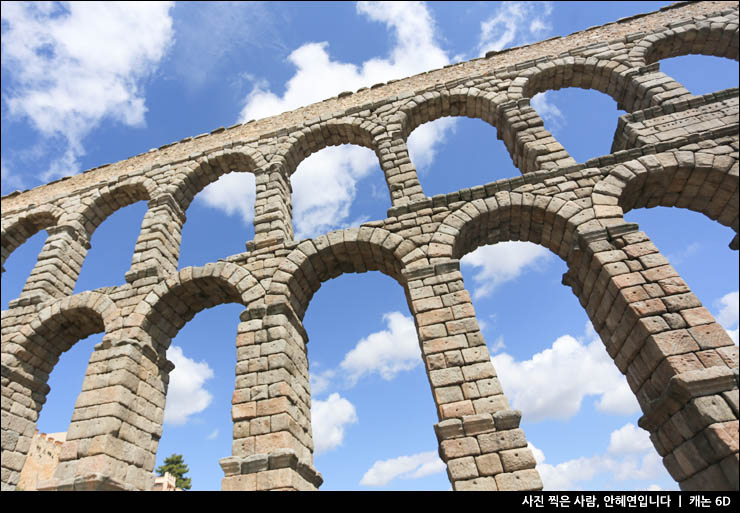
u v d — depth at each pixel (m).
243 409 14.20
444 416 12.61
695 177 16.30
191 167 24.52
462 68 24.86
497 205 16.97
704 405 10.98
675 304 13.13
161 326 18.83
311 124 24.16
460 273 15.57
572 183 16.95
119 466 14.84
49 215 26.08
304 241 18.23
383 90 25.08
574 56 23.30
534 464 11.29
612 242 15.13
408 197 18.97
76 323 20.69
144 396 17.03
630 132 18.22
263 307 16.47
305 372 17.22
